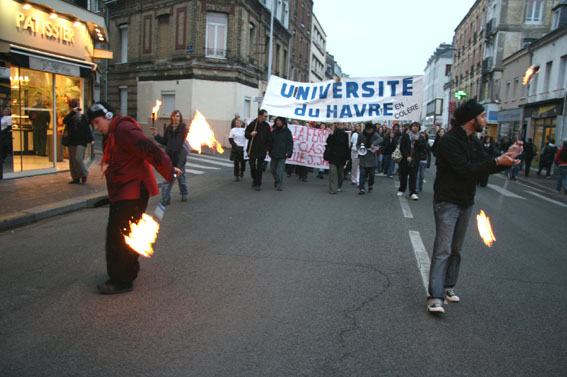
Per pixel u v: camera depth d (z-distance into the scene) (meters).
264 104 12.76
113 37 28.58
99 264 4.88
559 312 4.08
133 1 26.66
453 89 54.62
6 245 5.55
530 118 27.23
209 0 23.58
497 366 3.05
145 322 3.50
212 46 24.25
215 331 3.38
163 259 5.15
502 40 35.38
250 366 2.90
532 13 35.00
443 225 3.88
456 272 4.20
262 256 5.37
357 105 12.24
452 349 3.27
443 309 3.84
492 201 11.79
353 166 13.15
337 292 4.30
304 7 40.50
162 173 4.04
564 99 22.88
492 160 3.62
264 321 3.59
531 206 11.36
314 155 13.29
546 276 5.18
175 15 24.48
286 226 7.03
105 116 4.00
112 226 4.01
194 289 4.24
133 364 2.88
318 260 5.30
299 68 40.41
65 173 11.62
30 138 10.87
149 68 26.12
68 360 2.90
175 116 8.79
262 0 27.47
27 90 10.75
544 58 26.08
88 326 3.40
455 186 3.83
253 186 11.06
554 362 3.14
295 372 2.85
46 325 3.40
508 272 5.28
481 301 4.29
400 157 10.67
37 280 4.36
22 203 7.57
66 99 12.42
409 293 4.36
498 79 35.94
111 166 4.00
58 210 7.41
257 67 27.73
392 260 5.42
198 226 6.86
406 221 7.86
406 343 3.33
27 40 10.45
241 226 6.94
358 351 3.17
